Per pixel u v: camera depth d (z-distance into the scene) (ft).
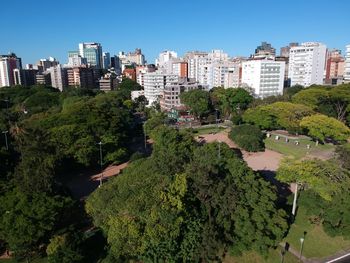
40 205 137.18
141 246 122.83
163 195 127.75
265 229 138.10
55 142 243.40
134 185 139.23
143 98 645.92
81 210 177.78
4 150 221.87
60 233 138.00
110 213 135.03
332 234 152.87
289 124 325.42
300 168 163.43
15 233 127.65
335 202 150.41
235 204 136.36
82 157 246.06
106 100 455.22
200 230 132.05
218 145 229.86
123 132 300.61
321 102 384.06
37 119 319.68
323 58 628.28
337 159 194.29
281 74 594.65
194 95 458.50
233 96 472.03
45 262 134.72
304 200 164.55
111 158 264.72
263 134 339.36
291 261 139.03
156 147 253.85
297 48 645.10
